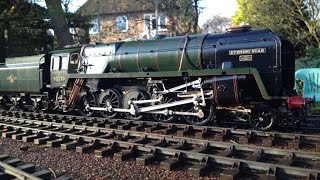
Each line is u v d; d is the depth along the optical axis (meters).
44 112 14.12
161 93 10.29
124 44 11.73
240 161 5.82
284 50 9.23
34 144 8.19
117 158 6.68
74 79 12.59
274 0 20.84
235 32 9.58
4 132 9.32
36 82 14.03
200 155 6.25
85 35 24.67
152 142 7.65
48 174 5.57
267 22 21.20
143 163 6.29
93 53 12.19
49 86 13.64
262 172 5.63
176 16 27.81
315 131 9.07
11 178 5.71
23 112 13.47
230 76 8.93
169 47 10.47
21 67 14.88
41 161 6.70
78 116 11.88
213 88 9.09
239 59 9.18
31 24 22.23
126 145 7.24
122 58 11.38
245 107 9.00
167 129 9.23
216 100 9.09
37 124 10.54
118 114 11.57
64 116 12.02
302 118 8.88
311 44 21.00
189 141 7.53
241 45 9.19
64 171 6.03
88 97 12.09
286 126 9.27
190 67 10.06
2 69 16.06
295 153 6.34
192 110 9.84
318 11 19.89
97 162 6.56
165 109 10.27
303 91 14.41
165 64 10.52
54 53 13.64
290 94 9.01
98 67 11.95
